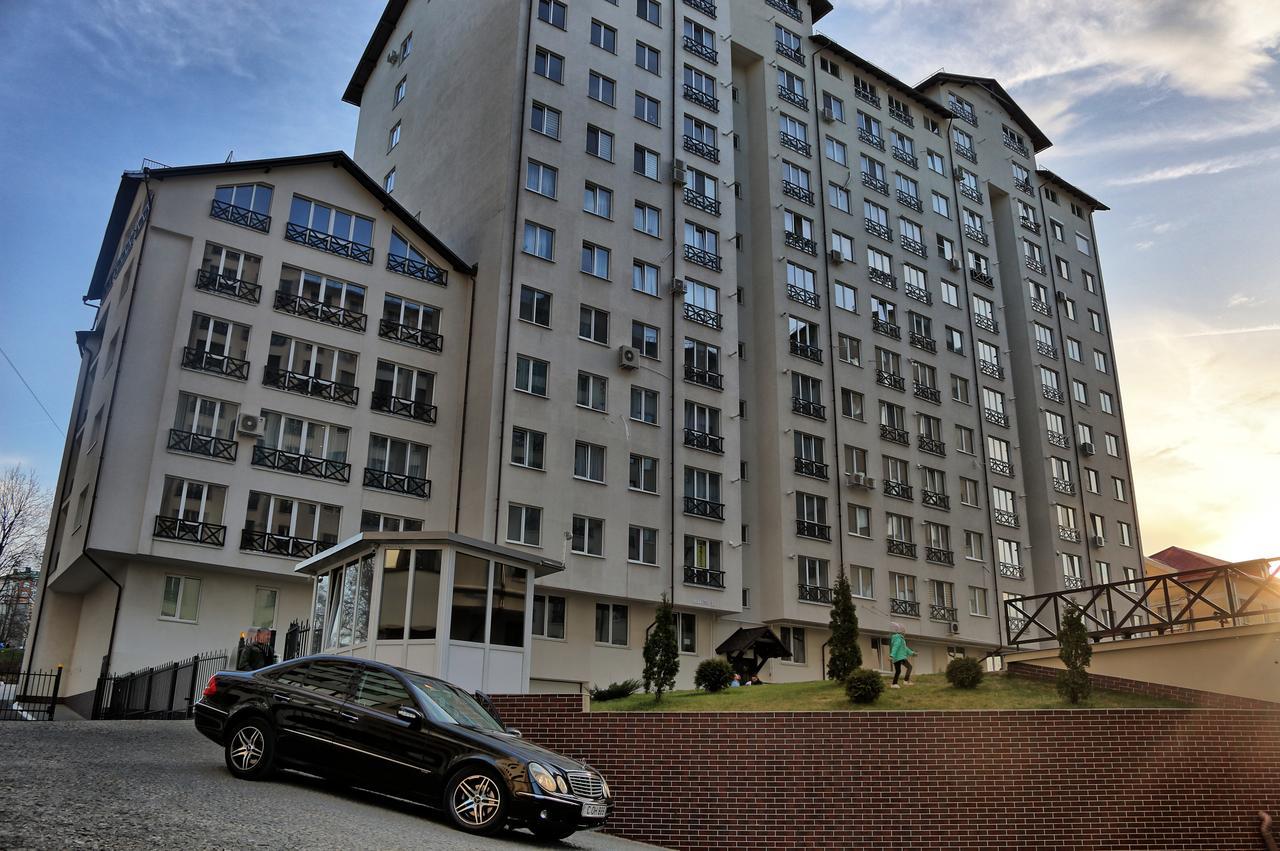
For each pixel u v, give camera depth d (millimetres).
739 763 15891
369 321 33125
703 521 37219
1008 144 59469
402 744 11227
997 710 16031
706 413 38969
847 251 47188
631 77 40562
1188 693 18141
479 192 37062
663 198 39969
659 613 22922
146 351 28656
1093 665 20375
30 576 54281
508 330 34094
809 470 41844
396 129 45688
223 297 30266
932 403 48188
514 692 19234
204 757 12961
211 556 28078
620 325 37156
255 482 29406
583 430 34969
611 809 15711
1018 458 51625
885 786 15664
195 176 30766
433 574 18609
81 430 33750
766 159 45531
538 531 33031
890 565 43406
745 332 43625
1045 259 58656
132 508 27281
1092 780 15672
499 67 37969
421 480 32656
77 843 7188
